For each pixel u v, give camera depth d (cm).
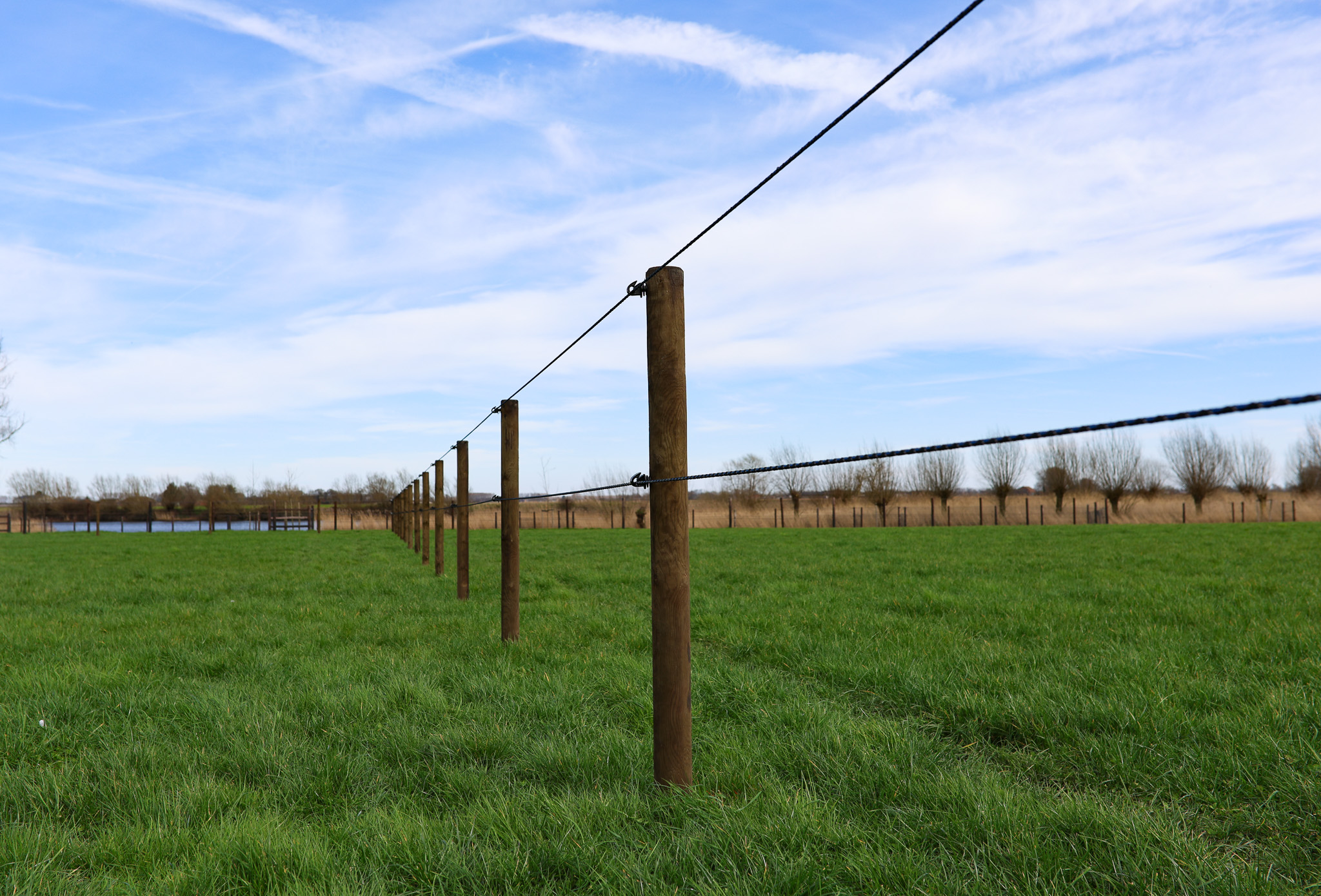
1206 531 2872
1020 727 426
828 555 1794
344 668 591
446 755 401
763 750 393
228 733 432
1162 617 789
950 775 358
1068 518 5566
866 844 288
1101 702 446
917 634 703
